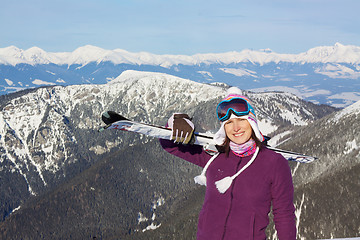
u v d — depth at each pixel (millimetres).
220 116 3787
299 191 120062
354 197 106562
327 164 162000
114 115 3477
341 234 100250
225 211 3678
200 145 4078
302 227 107812
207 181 3914
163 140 4172
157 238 147625
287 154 4000
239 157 3812
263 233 3695
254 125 3691
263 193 3674
